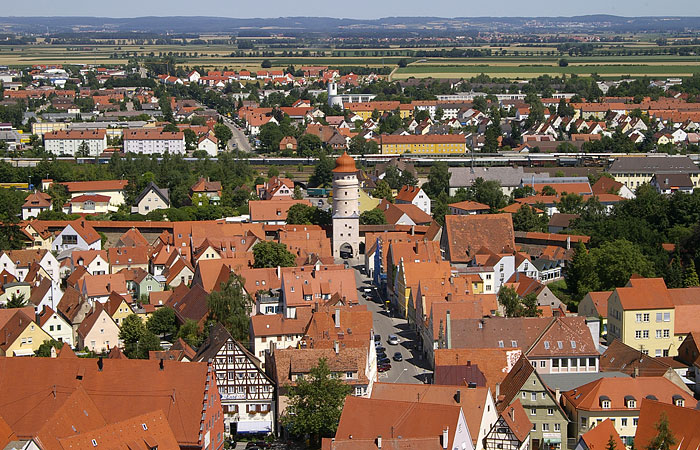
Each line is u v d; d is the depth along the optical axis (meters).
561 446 195.38
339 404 195.88
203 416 180.00
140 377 184.62
